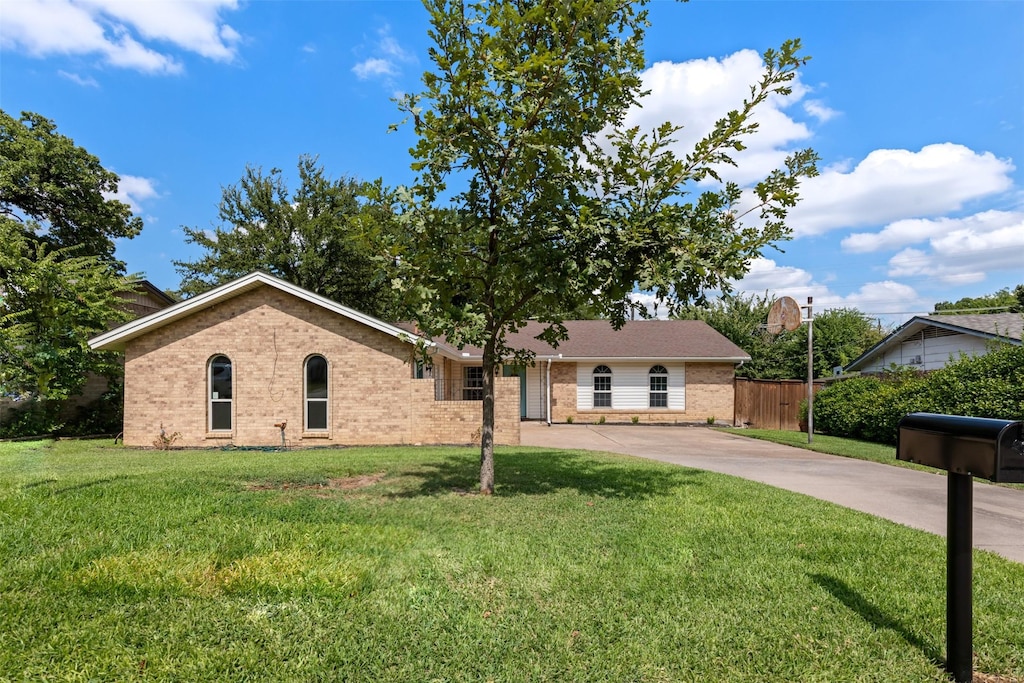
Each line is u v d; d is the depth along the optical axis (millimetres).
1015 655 3154
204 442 14102
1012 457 2445
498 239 6523
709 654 3102
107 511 5496
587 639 3234
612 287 6039
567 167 6145
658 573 4246
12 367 15008
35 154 21734
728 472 9914
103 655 2924
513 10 5699
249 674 2836
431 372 18641
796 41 5469
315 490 7180
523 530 5332
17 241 15516
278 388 14266
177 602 3541
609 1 5719
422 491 7250
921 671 2947
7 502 5668
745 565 4484
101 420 17906
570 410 22406
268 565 4148
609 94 6160
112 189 24766
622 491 7371
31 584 3719
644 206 6152
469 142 6000
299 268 30016
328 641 3148
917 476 9500
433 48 5867
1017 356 11664
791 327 16344
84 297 16031
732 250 5609
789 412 20688
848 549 4953
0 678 2699
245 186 30469
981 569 4609
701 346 22922
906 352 20703
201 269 30875
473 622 3404
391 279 6531
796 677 2895
